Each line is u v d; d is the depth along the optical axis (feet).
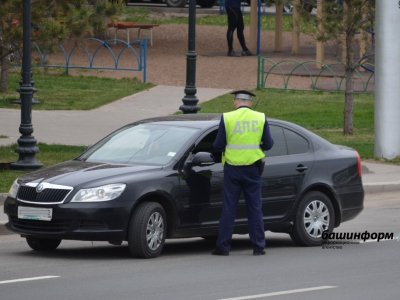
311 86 284.00
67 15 167.32
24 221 107.86
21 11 163.12
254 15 345.72
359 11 213.46
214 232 112.78
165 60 323.78
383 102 195.83
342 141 212.23
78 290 90.48
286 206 116.98
